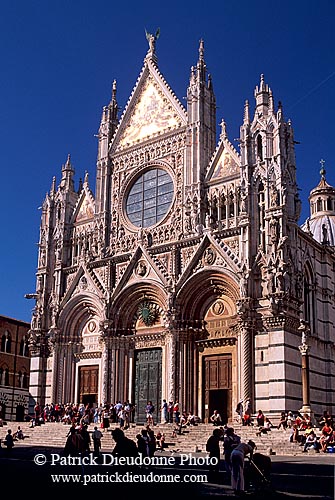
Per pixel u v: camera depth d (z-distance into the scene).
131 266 63.59
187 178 62.44
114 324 63.69
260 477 23.95
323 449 43.22
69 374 66.94
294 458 39.75
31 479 26.48
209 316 58.41
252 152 58.19
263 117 58.56
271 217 54.75
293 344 52.78
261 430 46.81
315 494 23.50
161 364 60.50
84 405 63.50
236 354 55.28
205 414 56.47
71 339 67.69
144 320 62.41
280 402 50.28
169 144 65.75
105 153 70.94
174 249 60.66
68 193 73.25
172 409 55.66
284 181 55.50
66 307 67.94
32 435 56.59
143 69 70.88
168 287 59.16
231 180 59.66
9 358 92.50
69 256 71.50
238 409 51.28
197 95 64.50
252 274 54.62
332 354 61.72
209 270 57.00
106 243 68.00
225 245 56.81
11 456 41.50
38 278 71.31
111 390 62.19
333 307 64.50
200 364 57.84
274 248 53.72
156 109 68.50
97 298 65.38
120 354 63.12
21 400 93.69
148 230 64.19
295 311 53.59
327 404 59.16
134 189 68.44
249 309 53.28
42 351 68.56
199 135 62.88
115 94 74.69
